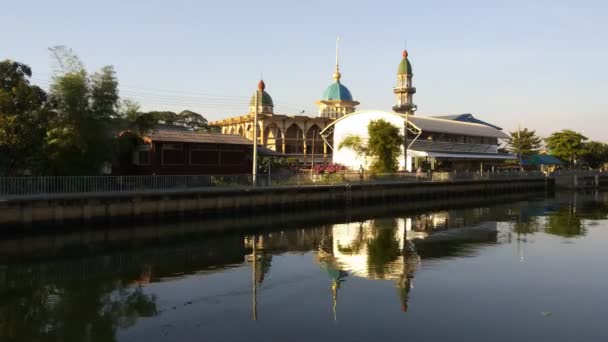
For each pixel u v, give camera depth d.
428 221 39.62
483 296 17.20
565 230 34.16
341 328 14.03
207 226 34.56
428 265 22.23
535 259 23.62
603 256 24.44
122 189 34.28
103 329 14.01
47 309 15.84
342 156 67.31
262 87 94.81
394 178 55.50
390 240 29.55
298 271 21.09
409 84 113.94
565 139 106.00
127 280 19.56
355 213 44.91
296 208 43.94
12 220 28.59
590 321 14.70
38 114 32.19
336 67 105.56
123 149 38.06
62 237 29.00
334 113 102.19
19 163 33.31
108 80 35.34
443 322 14.53
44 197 29.44
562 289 18.19
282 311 15.54
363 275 20.33
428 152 66.94
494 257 24.14
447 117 101.81
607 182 97.19
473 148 79.25
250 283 19.08
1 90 31.00
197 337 13.39
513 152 104.44
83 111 33.75
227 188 38.44
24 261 23.09
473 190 66.81
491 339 13.26
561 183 88.69
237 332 13.73
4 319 14.83
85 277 20.09
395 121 64.62
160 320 14.73
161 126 45.72
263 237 30.67
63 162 32.84
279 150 86.25
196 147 43.31
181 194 35.75
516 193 76.00
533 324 14.41
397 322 14.52
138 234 30.81
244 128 90.88
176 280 19.58
